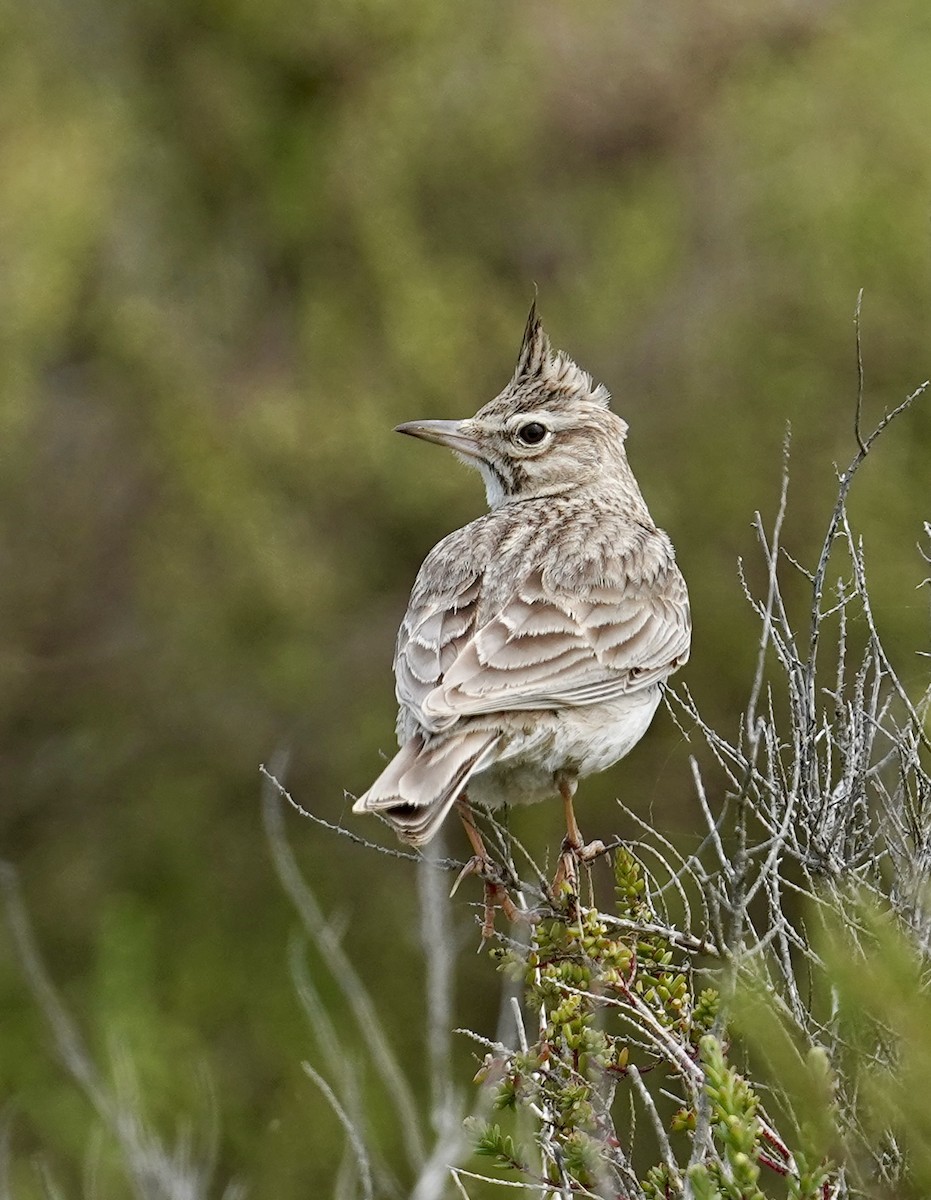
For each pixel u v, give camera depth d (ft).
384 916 96.99
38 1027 92.22
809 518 106.11
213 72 122.01
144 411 117.70
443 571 38.99
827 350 111.24
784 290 113.09
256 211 122.11
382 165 120.16
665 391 113.09
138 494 117.91
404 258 118.32
